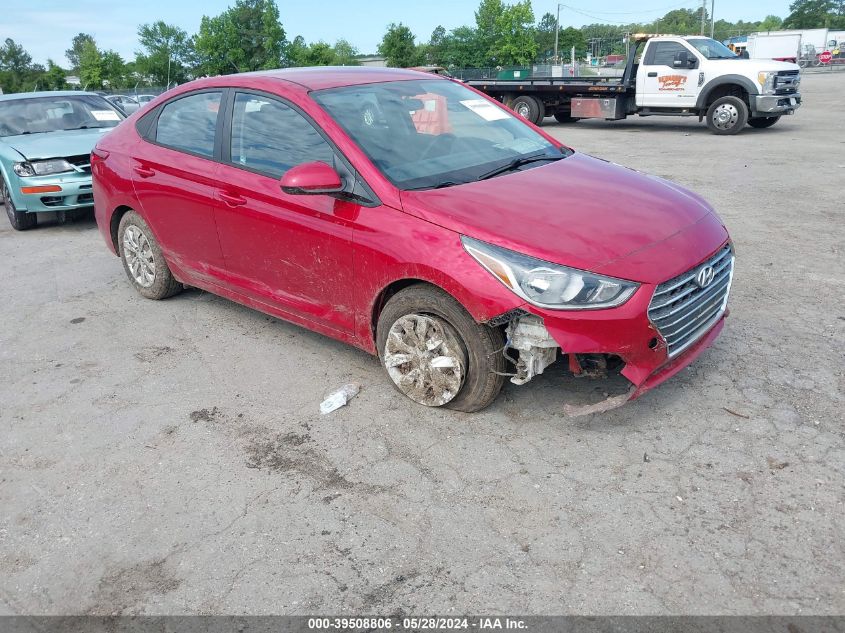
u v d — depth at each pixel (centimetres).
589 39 10762
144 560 285
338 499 314
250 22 8425
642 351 323
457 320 344
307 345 474
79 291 611
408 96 442
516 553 276
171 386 426
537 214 344
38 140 849
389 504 309
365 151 380
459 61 7362
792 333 450
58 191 808
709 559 267
